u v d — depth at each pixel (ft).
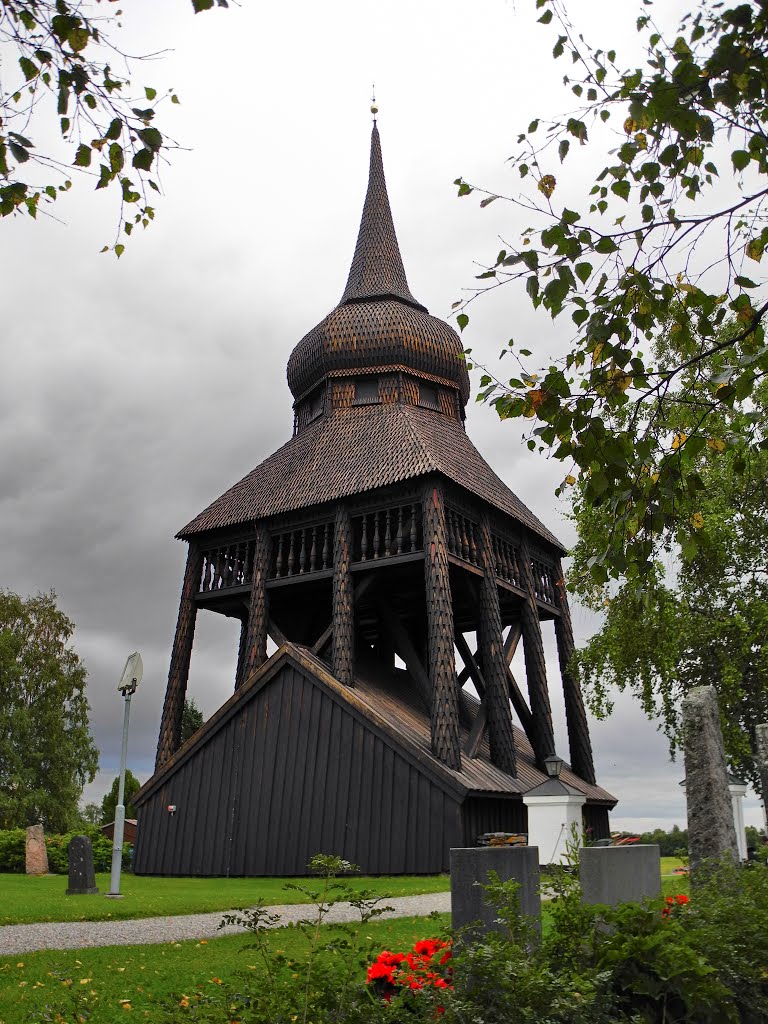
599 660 95.81
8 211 19.30
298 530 95.61
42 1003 25.55
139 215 21.35
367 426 101.40
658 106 19.07
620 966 18.29
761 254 21.26
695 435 22.26
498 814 80.18
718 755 36.99
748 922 20.72
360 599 98.58
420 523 90.89
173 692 97.09
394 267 119.14
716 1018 17.99
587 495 22.18
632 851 24.62
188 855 86.94
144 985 28.68
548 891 21.22
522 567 101.45
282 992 15.81
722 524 84.89
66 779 169.17
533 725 97.09
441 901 55.11
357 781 79.61
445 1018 15.40
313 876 78.64
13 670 167.22
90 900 55.52
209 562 102.47
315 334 111.24
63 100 18.53
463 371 112.78
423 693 95.55
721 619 91.15
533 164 21.12
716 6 20.75
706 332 22.25
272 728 86.33
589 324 20.81
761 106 20.17
